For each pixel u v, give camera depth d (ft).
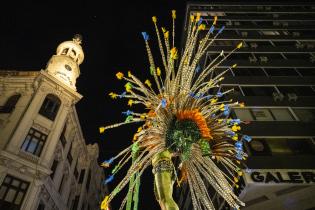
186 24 113.80
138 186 7.27
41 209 62.03
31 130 65.31
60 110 74.54
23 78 74.33
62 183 77.61
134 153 7.91
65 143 79.66
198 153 8.41
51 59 85.30
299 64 76.43
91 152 114.01
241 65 75.36
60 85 76.84
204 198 7.89
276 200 46.39
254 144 51.55
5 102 71.61
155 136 8.09
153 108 8.64
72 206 87.20
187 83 8.88
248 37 89.20
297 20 102.01
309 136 53.47
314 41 87.35
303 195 45.60
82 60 95.20
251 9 110.93
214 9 111.34
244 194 44.42
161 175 6.92
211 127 8.98
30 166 59.26
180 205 90.12
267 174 44.57
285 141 52.60
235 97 64.34
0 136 61.52
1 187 53.98
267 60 77.30
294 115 59.26
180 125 8.13
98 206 123.75
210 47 84.07
